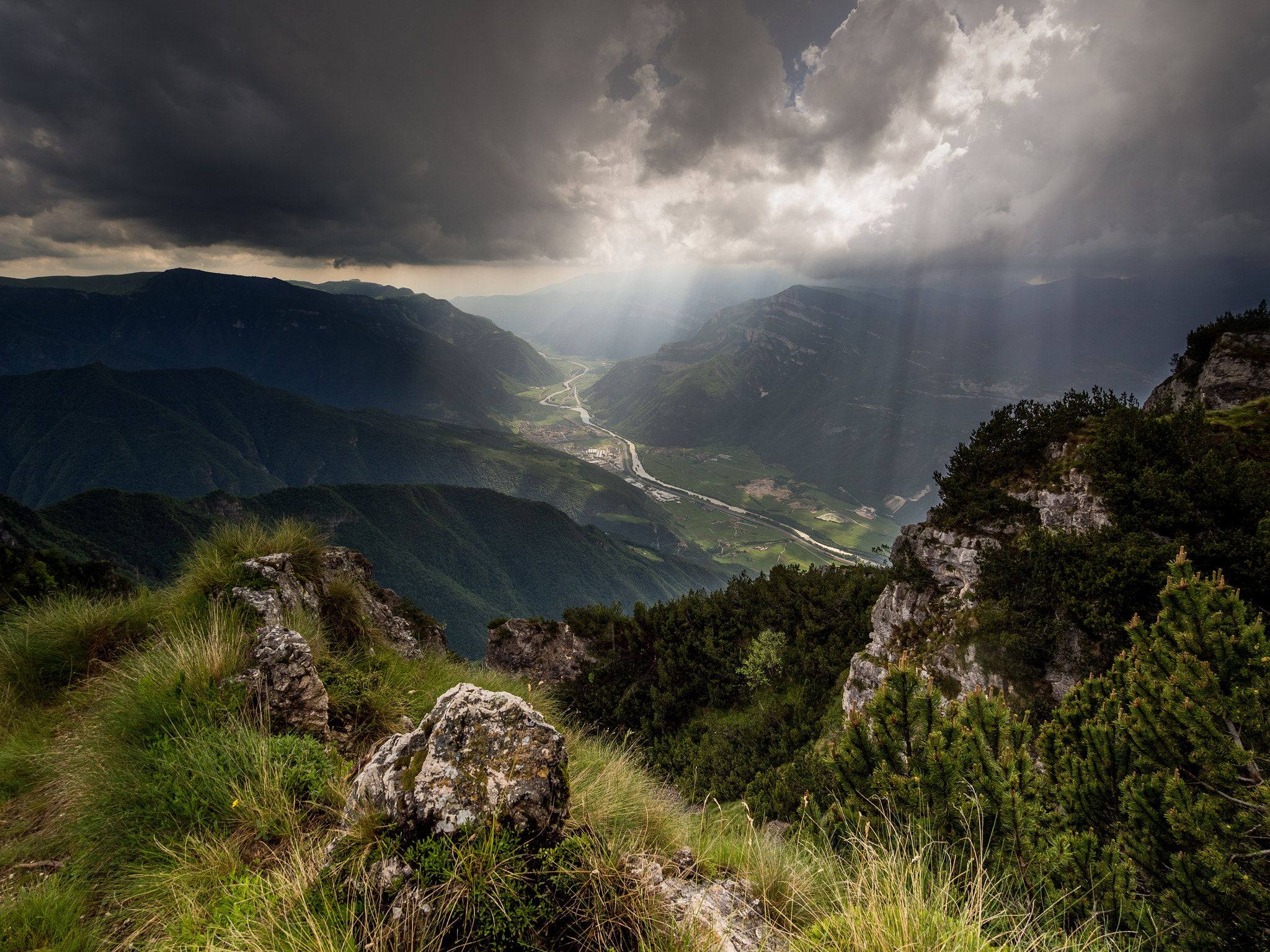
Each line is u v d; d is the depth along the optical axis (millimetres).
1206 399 28781
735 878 3805
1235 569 15242
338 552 14430
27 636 6652
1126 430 22125
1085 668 17688
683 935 2875
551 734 3588
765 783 19406
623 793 4949
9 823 4066
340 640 8508
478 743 3365
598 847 3312
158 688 5164
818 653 33656
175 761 4250
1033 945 3244
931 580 25203
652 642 40031
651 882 3277
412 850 2857
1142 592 17156
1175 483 18328
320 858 3248
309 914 2699
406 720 6609
